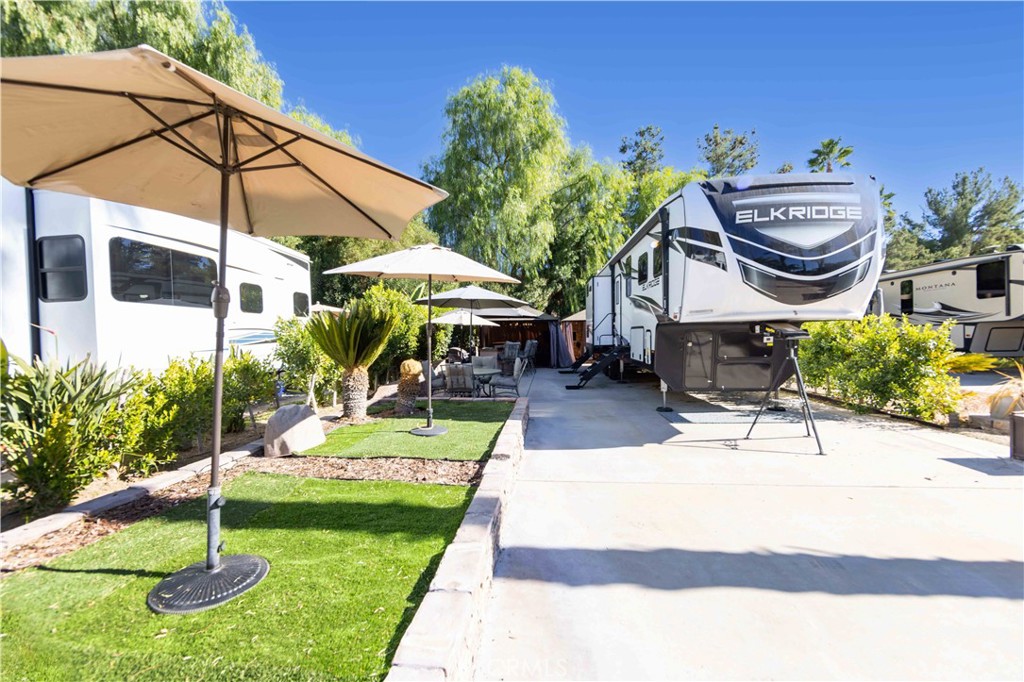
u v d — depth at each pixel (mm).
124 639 1759
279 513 2982
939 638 2021
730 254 4898
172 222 6191
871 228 4777
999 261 11461
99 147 2443
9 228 5047
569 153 19422
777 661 1896
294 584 2137
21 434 2906
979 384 10070
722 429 6031
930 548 2807
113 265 5305
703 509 3443
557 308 20156
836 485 3896
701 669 1857
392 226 3449
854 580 2480
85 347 5102
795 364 5238
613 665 1888
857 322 7145
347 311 5922
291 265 9438
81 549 2490
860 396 6891
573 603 2318
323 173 2787
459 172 16703
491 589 2439
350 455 4250
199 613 1910
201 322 6699
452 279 5578
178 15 10734
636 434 5801
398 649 1554
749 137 35125
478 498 2916
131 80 1805
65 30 9258
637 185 23812
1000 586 2402
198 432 4566
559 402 8289
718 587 2438
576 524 3217
